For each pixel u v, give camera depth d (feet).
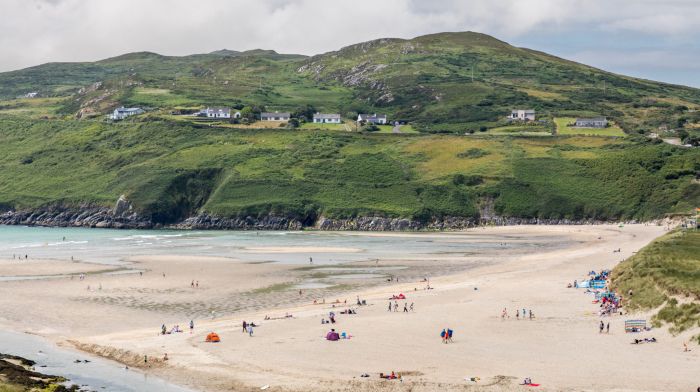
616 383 173.99
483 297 310.86
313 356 211.82
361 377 188.24
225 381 192.44
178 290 357.41
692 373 179.32
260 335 242.78
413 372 190.60
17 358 219.61
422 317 268.00
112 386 192.13
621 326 236.22
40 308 309.01
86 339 248.11
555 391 169.48
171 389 188.34
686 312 222.28
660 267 280.72
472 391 172.45
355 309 291.99
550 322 250.98
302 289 360.89
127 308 310.04
